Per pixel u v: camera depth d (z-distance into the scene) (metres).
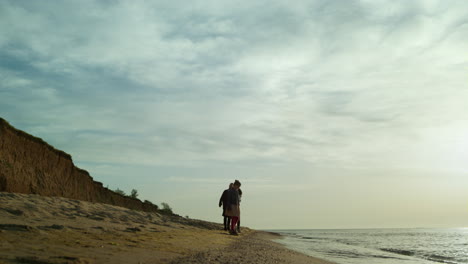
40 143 20.20
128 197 31.61
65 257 3.96
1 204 8.98
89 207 13.59
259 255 7.20
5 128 17.50
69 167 22.84
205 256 5.86
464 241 25.39
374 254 11.84
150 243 6.75
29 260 3.61
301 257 8.33
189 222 19.31
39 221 7.88
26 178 17.89
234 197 14.82
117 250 5.24
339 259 9.24
